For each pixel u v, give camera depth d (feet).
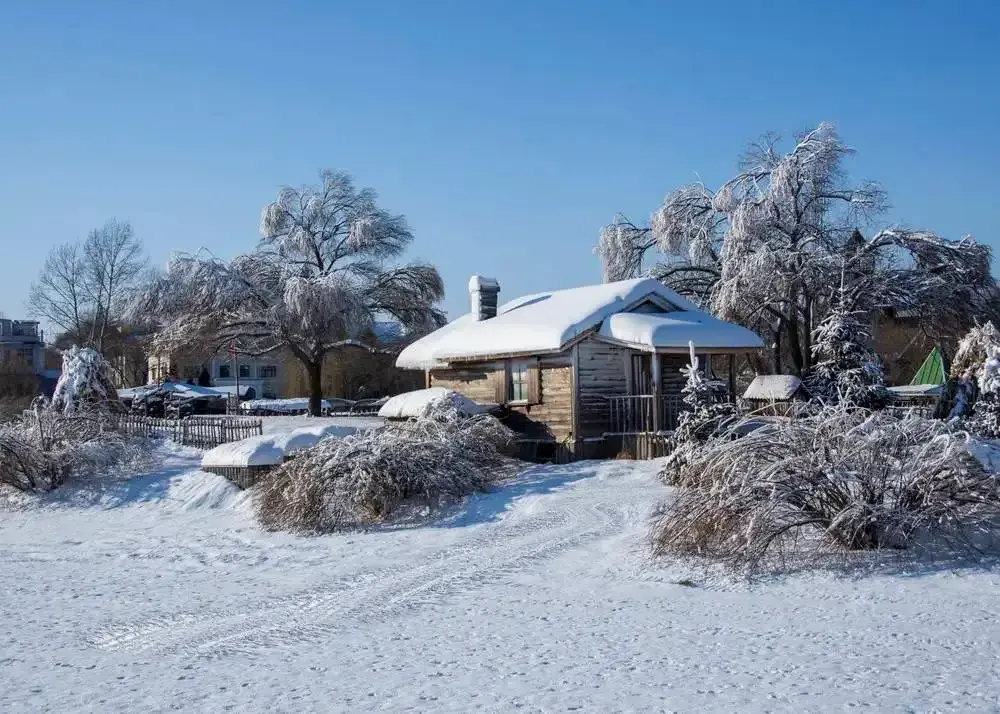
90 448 85.15
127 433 94.17
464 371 99.40
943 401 65.00
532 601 38.34
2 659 32.01
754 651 28.84
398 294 174.70
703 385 69.36
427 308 176.65
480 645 31.14
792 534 43.52
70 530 70.08
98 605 41.83
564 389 87.76
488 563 47.44
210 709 24.94
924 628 31.04
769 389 102.94
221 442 100.99
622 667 27.48
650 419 84.48
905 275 134.00
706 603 36.50
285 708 24.67
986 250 133.59
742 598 37.06
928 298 132.98
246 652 31.94
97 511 77.36
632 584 40.57
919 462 42.22
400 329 200.44
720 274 146.61
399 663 29.12
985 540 41.81
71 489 82.43
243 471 76.33
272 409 196.65
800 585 38.47
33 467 82.17
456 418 77.20
